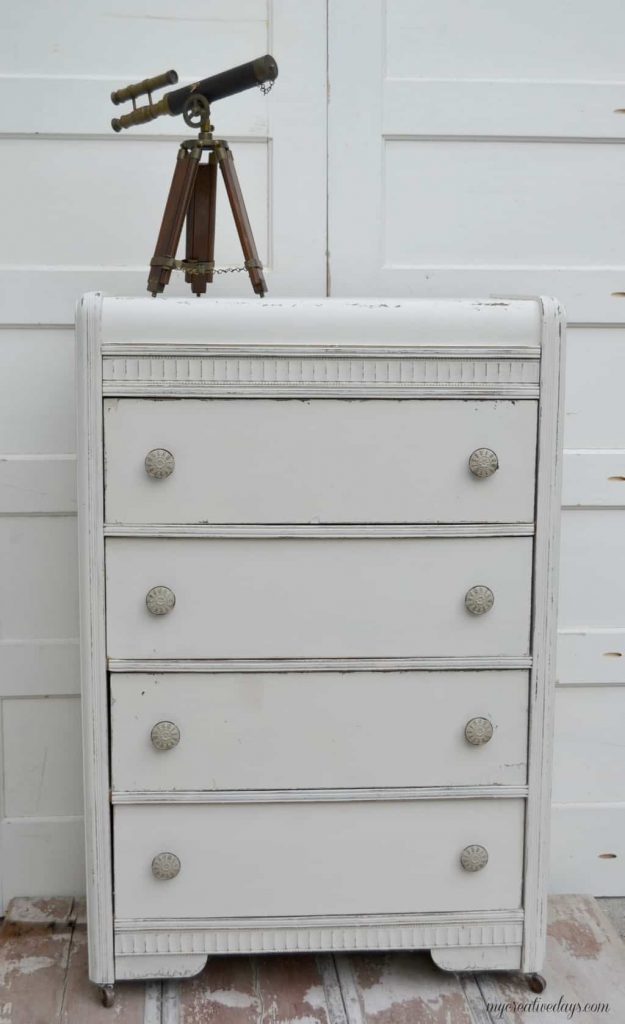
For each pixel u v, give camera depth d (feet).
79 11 6.63
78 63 6.68
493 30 6.83
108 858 5.71
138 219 6.82
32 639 7.04
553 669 5.73
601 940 6.60
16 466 6.86
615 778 7.31
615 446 7.16
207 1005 5.86
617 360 7.10
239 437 5.43
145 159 6.78
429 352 5.42
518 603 5.66
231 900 5.79
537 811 5.82
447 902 5.87
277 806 5.74
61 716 7.11
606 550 7.22
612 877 7.34
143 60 6.70
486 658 5.68
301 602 5.59
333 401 5.44
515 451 5.54
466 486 5.55
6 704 7.07
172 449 5.41
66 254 6.81
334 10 6.71
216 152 5.99
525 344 5.47
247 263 6.09
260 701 5.65
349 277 6.95
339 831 5.78
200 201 6.10
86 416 5.36
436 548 5.59
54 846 7.18
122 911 5.75
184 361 5.36
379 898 5.84
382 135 6.84
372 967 6.29
